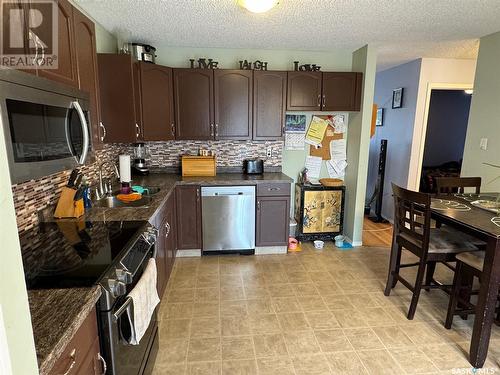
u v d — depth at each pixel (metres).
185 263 3.30
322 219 3.85
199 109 3.37
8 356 0.55
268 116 3.48
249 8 2.05
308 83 3.46
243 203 3.37
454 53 3.81
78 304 0.96
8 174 0.57
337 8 2.32
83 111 1.57
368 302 2.59
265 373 1.85
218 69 3.33
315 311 2.46
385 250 3.70
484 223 1.98
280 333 2.20
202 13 2.42
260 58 3.62
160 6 2.28
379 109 5.26
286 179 3.41
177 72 3.27
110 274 1.17
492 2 2.21
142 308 1.36
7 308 0.55
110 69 2.70
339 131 3.92
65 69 1.52
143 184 3.05
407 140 4.46
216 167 3.77
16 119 0.99
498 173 2.99
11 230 0.57
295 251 3.63
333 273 3.11
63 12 1.49
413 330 2.24
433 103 5.91
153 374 1.82
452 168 5.82
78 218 1.88
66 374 0.86
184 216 3.34
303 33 2.95
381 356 1.98
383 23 2.66
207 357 1.97
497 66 2.95
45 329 0.84
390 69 4.89
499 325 2.05
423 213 2.24
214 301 2.59
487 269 1.83
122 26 2.74
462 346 2.08
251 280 2.95
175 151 3.71
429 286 2.37
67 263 1.25
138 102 2.98
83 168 2.41
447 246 2.29
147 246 1.62
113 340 1.14
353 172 3.77
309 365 1.91
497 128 2.97
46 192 1.85
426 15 2.47
